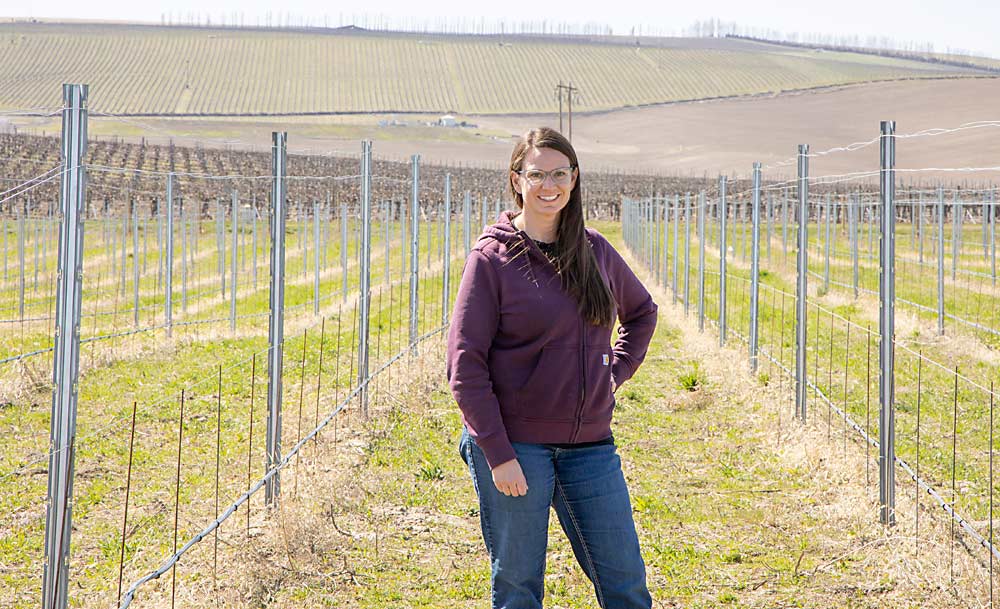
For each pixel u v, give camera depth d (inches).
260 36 7204.7
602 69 6850.4
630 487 259.3
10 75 5890.8
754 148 4458.7
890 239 220.4
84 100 145.2
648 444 306.8
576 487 128.1
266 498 229.8
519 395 125.8
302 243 1381.6
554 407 125.7
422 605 181.8
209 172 2240.4
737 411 350.9
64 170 144.9
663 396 381.7
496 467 122.3
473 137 4872.0
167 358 466.9
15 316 649.0
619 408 359.6
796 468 273.0
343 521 226.1
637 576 128.2
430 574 196.4
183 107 5511.8
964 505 237.0
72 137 144.5
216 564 192.1
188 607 173.5
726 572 198.5
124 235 751.7
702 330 567.5
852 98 5753.0
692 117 5506.9
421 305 711.1
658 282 927.0
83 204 146.7
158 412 347.6
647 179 2829.7
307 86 6200.8
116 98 5565.9
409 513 234.5
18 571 202.2
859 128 4852.4
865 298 735.7
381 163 2684.5
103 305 711.7
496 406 123.7
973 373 428.8
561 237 127.4
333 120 5477.4
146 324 604.1
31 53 6348.4
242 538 210.4
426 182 2217.0
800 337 323.3
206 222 1513.3
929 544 203.3
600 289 127.0
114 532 222.8
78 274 146.8
